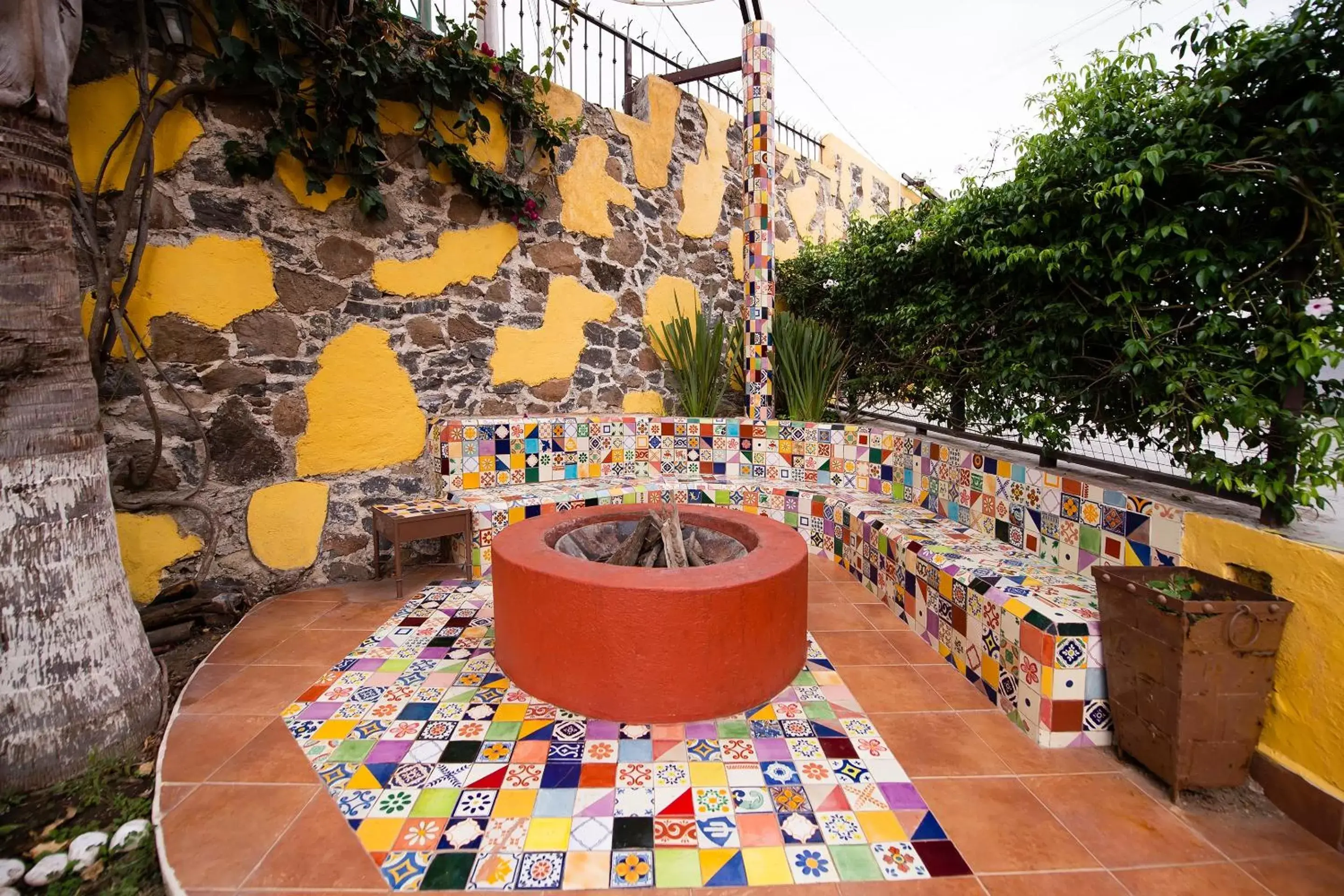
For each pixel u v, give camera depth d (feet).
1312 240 5.74
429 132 10.82
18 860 4.70
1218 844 4.85
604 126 13.73
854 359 14.76
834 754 5.93
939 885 4.41
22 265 5.47
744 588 6.47
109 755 5.79
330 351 10.20
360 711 6.56
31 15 5.42
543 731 6.24
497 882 4.39
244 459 9.41
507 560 7.11
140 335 8.48
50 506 5.59
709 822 5.00
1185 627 5.01
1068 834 4.93
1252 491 5.88
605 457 13.00
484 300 12.08
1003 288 9.15
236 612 9.12
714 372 14.58
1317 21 5.34
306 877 4.40
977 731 6.36
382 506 10.23
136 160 8.04
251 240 9.33
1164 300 7.19
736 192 16.81
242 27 8.87
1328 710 4.90
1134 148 6.95
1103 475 8.45
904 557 9.06
